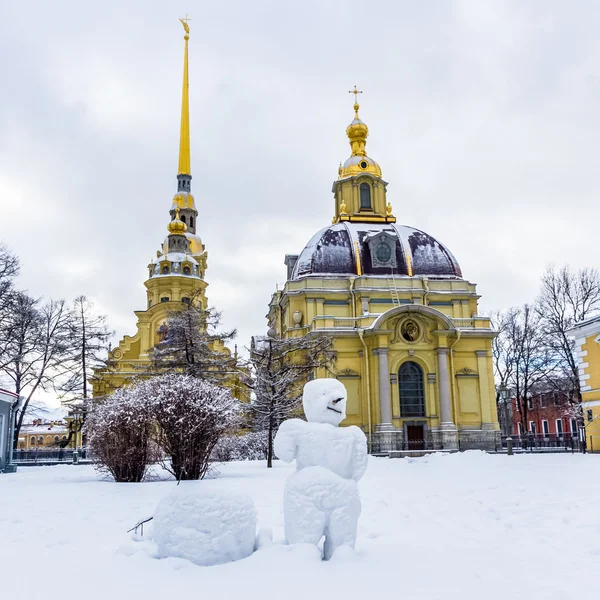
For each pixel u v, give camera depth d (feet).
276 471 84.79
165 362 125.08
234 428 80.64
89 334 168.66
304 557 24.20
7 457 109.70
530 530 33.06
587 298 164.25
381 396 152.76
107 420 72.33
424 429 155.94
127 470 71.31
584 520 35.24
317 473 26.18
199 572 23.41
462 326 166.81
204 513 25.22
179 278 216.74
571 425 203.82
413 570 23.71
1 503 48.96
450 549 27.94
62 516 40.63
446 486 58.29
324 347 129.08
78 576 22.94
